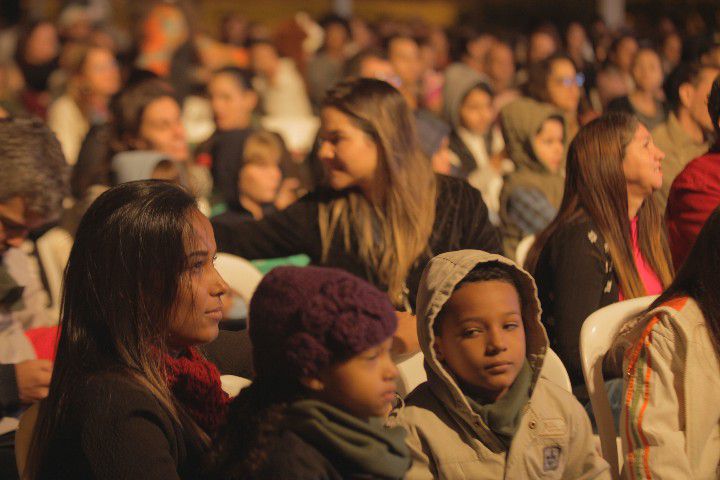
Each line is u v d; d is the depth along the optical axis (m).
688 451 2.45
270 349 1.87
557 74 5.80
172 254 2.05
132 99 4.80
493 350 2.14
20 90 9.81
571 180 3.30
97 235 2.05
